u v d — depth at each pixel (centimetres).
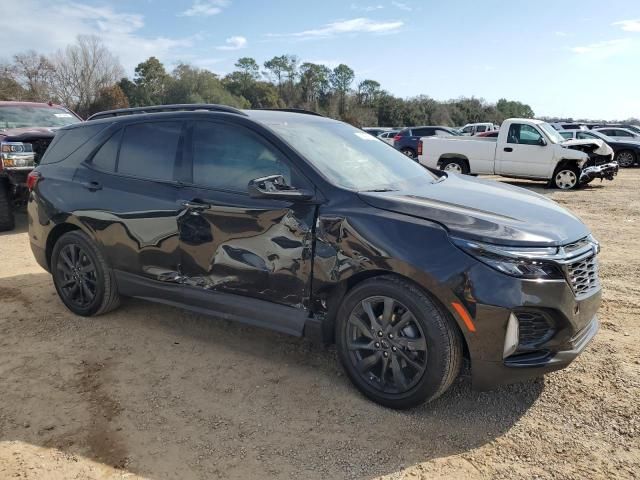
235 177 357
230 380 345
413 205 302
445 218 290
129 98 6675
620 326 422
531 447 275
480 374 283
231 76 8662
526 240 277
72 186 436
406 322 296
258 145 352
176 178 383
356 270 303
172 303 391
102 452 272
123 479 253
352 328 317
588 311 300
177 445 278
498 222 288
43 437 285
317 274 318
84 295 443
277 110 441
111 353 384
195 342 403
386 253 290
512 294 269
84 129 454
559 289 277
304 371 356
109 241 414
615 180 1581
